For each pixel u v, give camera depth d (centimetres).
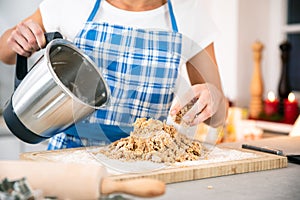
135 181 71
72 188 73
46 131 112
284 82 285
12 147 259
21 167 76
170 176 100
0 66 306
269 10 313
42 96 106
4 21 307
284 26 307
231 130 263
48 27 147
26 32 121
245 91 306
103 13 139
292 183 102
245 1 301
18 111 110
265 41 313
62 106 106
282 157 120
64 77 112
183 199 87
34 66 111
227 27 304
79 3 143
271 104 281
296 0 303
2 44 148
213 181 103
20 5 308
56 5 146
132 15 139
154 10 141
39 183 75
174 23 142
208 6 308
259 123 279
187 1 149
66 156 117
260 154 125
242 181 103
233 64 303
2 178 76
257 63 291
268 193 93
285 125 264
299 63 305
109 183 73
